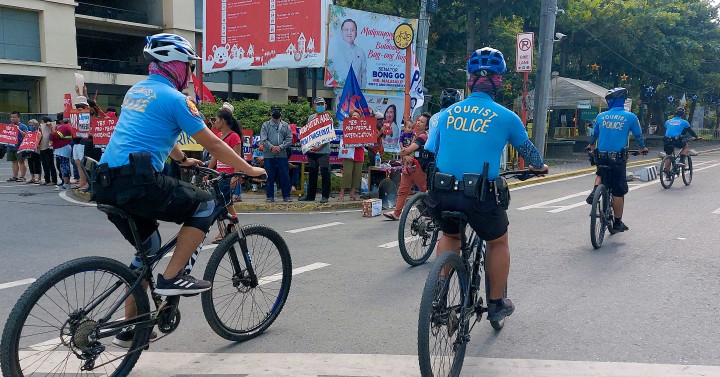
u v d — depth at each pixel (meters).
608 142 7.56
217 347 4.32
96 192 3.47
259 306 4.62
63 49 27.91
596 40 31.33
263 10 18.36
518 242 7.77
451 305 3.57
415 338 4.47
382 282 5.98
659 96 41.56
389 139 17.33
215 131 8.30
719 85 40.06
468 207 3.56
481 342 4.37
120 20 30.50
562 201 11.70
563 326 4.68
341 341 4.42
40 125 15.31
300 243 7.91
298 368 3.94
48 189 13.88
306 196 11.63
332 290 5.71
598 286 5.74
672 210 10.23
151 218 3.66
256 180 4.11
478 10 25.92
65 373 3.65
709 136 58.50
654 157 26.22
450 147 3.70
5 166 20.27
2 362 3.12
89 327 3.38
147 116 3.53
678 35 35.44
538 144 18.64
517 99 28.80
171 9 31.44
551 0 18.08
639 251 7.16
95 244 7.89
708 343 4.30
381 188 11.18
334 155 12.84
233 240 4.28
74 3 28.20
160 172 3.61
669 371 3.82
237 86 32.84
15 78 27.39
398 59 18.48
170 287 3.71
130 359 3.70
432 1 14.40
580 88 27.84
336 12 17.02
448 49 29.66
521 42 17.59
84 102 12.44
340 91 17.41
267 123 11.22
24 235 8.48
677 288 5.64
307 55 17.50
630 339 4.40
